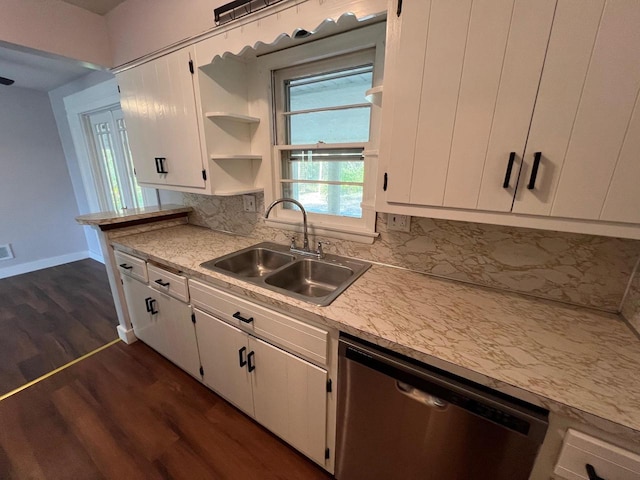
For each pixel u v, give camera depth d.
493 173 0.86
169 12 1.66
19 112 3.42
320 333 1.04
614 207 0.74
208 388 1.80
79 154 3.45
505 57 0.77
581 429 0.67
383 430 0.99
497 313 1.02
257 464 1.37
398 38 0.91
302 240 1.77
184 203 2.40
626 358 0.80
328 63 1.48
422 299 1.13
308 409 1.21
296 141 1.72
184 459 1.38
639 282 0.91
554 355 0.81
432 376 0.82
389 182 1.04
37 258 3.78
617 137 0.70
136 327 2.15
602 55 0.67
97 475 1.31
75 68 2.65
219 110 1.63
